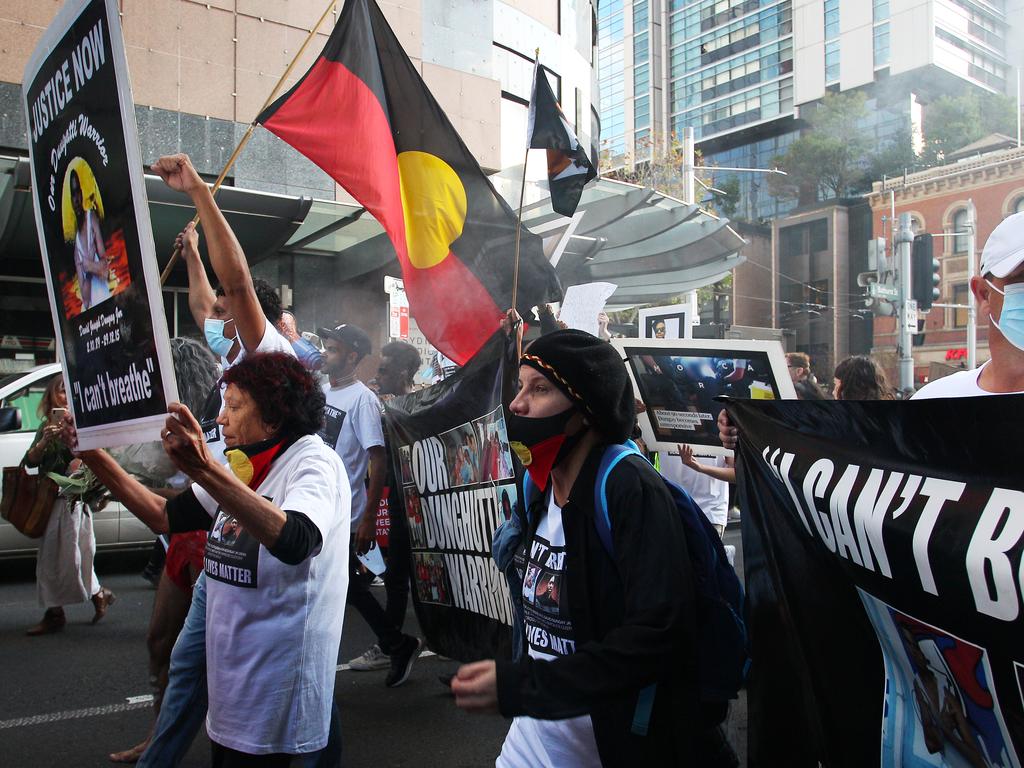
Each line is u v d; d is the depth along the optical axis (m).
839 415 1.83
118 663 4.88
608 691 1.53
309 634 2.29
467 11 15.33
